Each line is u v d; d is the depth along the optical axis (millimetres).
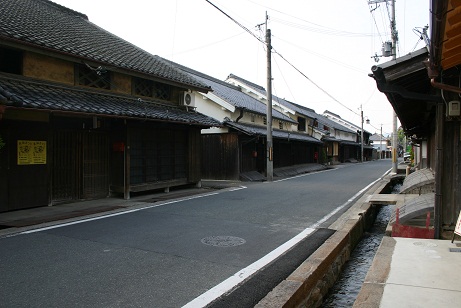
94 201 11398
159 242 6668
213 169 20906
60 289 4438
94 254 5871
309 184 18375
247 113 22953
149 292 4375
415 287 4293
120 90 12836
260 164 23125
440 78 6121
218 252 6082
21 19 11227
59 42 10672
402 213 7676
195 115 15570
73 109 9055
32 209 9711
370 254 7707
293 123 31922
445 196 6707
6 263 5387
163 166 13969
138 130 12570
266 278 4879
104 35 15461
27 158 9656
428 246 6027
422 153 21000
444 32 3619
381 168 35219
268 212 10000
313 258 5594
